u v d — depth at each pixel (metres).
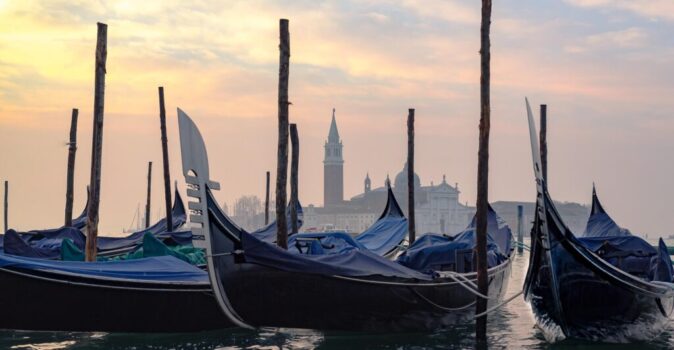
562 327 16.58
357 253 16.62
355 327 16.47
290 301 15.72
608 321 16.42
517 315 21.36
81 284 16.23
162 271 17.17
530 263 16.31
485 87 16.61
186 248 22.86
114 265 16.98
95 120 21.78
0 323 16.14
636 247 19.92
